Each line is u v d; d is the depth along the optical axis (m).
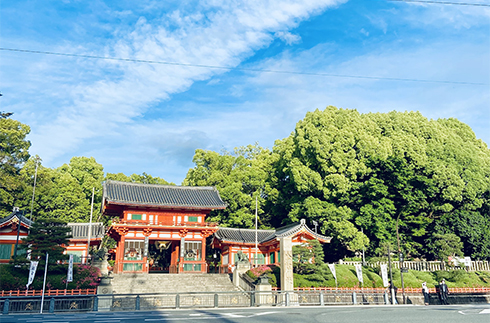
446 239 46.19
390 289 36.28
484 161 57.03
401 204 51.09
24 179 56.66
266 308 25.67
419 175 52.78
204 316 17.94
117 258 44.75
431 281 41.56
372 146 52.06
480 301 39.12
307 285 36.69
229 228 51.69
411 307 26.47
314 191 53.25
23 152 57.47
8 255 39.88
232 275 42.62
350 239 47.56
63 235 33.84
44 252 32.47
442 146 55.97
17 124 58.00
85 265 35.69
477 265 48.12
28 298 25.88
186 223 46.97
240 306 28.78
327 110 56.06
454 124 63.72
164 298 29.45
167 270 56.28
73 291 31.52
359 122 54.75
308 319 16.83
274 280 36.81
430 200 54.06
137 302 25.23
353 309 23.81
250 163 67.12
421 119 59.88
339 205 52.28
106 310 25.09
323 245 53.12
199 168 65.38
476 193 53.66
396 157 52.31
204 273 44.19
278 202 59.59
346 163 51.41
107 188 46.44
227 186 58.81
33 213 60.78
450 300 37.88
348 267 41.56
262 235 51.56
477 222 51.38
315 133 53.22
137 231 45.03
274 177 61.22
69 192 63.50
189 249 46.47
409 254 52.16
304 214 52.00
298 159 55.16
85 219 64.75
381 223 47.28
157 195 47.91
